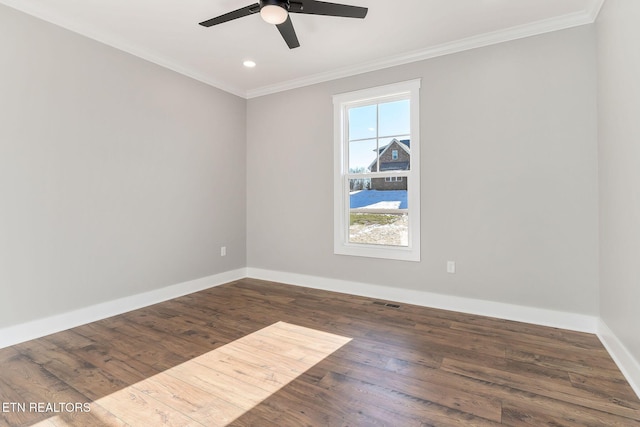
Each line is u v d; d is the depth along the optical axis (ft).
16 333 7.98
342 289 12.55
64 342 8.06
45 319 8.51
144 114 10.78
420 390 5.99
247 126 14.76
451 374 6.54
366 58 11.25
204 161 12.93
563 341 8.03
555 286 9.00
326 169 12.80
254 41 10.11
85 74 9.23
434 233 10.66
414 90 10.85
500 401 5.64
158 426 5.06
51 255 8.61
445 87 10.37
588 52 8.51
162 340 8.20
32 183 8.22
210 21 7.27
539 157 9.12
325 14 7.07
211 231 13.30
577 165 8.68
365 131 12.17
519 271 9.45
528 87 9.22
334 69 12.16
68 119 8.89
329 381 6.31
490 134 9.75
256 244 14.73
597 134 8.40
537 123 9.13
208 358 7.25
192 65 11.87
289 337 8.38
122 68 10.13
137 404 5.59
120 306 10.20
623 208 6.56
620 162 6.71
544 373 6.55
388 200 11.76
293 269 13.78
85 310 9.34
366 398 5.75
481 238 9.96
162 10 8.44
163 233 11.48
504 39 9.46
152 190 11.09
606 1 7.50
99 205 9.64
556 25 8.80
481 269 9.98
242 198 14.66
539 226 9.17
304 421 5.16
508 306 9.61
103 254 9.77
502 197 9.62
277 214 14.11
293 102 13.52
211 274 13.34
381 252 11.65
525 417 5.22
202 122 12.80
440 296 10.63
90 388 6.07
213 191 13.34
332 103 12.58
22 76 8.00
